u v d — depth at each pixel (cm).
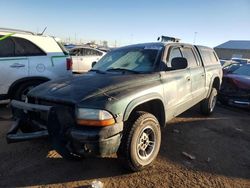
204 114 647
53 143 307
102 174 347
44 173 345
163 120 402
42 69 598
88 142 289
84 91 321
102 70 441
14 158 382
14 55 568
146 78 378
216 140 491
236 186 334
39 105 323
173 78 427
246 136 525
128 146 325
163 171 361
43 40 613
